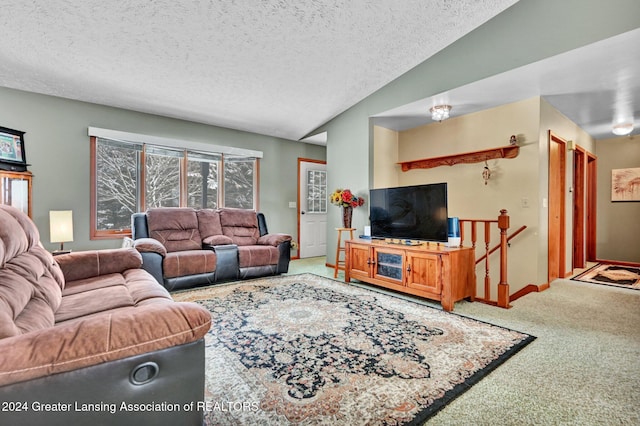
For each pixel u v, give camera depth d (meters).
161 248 3.17
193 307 1.02
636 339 2.12
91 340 0.83
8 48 2.63
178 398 0.95
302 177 6.04
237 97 3.84
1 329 0.83
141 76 3.21
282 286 3.51
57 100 3.63
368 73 3.53
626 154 5.25
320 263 5.29
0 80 3.19
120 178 4.09
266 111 4.36
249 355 1.86
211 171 4.93
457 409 1.38
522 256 3.58
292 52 2.92
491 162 3.87
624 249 5.27
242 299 2.98
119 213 4.08
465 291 2.91
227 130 5.07
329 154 5.07
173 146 4.46
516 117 3.63
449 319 2.48
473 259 3.04
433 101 3.62
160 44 2.65
